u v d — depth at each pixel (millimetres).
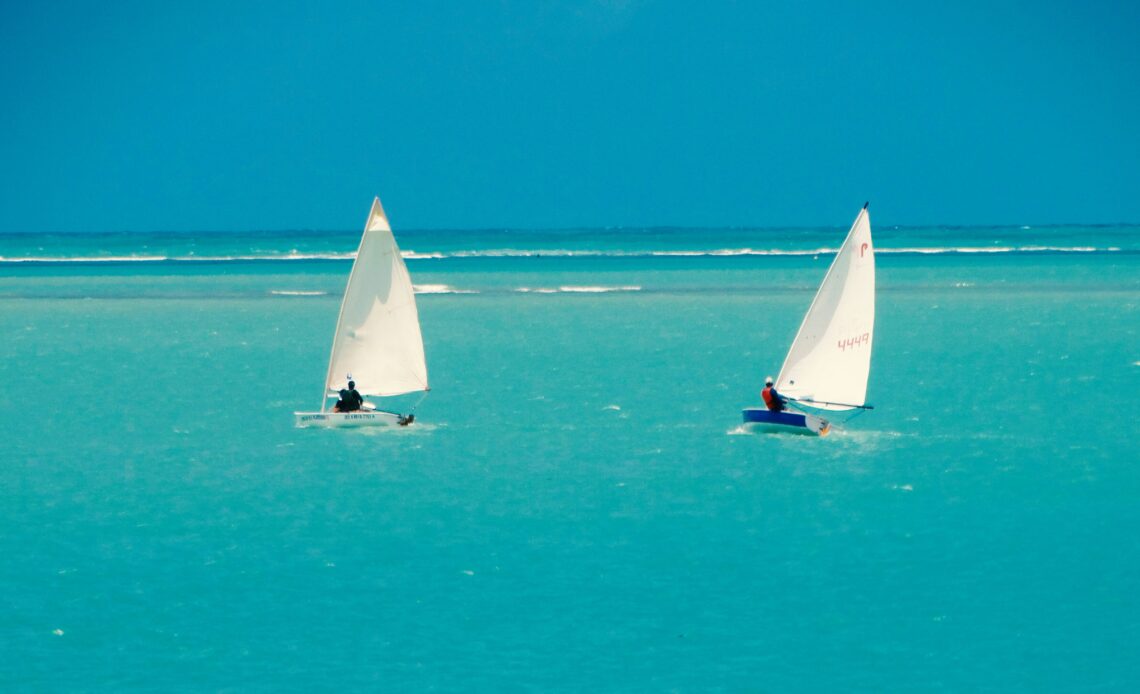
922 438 141125
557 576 95375
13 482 123875
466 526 108438
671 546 102312
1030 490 117625
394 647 82188
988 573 94812
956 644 81938
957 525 106938
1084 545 101062
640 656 80375
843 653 80500
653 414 157625
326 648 81938
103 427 151375
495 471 128000
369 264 150250
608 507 114125
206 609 88750
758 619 86438
